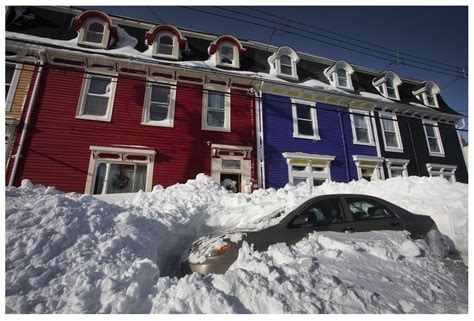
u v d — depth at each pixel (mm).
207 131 10008
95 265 2828
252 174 10055
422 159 12984
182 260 3619
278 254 2904
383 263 2828
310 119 11656
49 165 8055
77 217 3580
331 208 3662
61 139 8375
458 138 14375
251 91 10961
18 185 7605
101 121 8922
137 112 9398
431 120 14023
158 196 7180
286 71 12094
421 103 14406
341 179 11211
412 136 13188
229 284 2402
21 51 8789
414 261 2949
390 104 12750
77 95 8953
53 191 5320
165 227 5105
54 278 2539
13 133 8055
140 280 2705
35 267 2607
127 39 10688
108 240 3320
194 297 2262
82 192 8156
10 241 2844
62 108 8656
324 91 11586
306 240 3174
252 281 2420
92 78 9352
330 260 2820
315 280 2449
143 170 9148
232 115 10508
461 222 4363
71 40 9727
